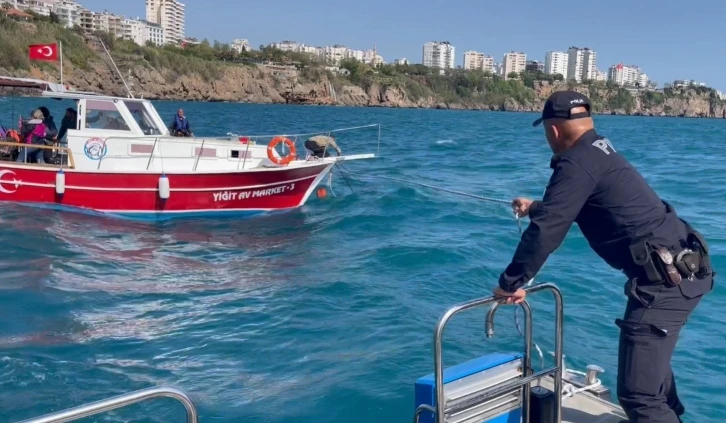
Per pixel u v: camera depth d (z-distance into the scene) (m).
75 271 8.99
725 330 6.72
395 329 6.67
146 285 8.49
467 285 8.43
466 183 18.03
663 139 45.47
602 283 8.35
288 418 4.93
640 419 3.09
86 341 6.46
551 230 2.93
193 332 6.77
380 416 4.91
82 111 12.77
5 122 18.30
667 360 3.07
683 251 3.00
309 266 9.52
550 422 3.53
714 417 4.96
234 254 10.38
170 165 13.12
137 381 5.62
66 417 2.39
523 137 41.56
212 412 5.05
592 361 5.96
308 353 6.14
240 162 13.54
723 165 24.03
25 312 7.21
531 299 7.66
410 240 10.94
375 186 17.06
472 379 3.26
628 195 2.97
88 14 163.88
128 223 12.39
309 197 15.41
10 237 10.55
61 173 12.41
